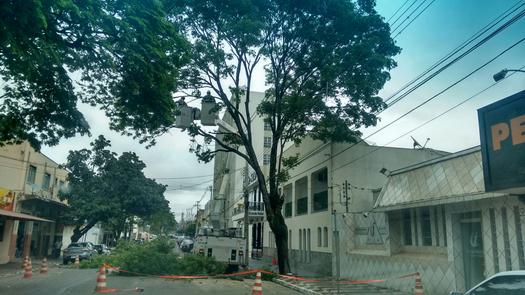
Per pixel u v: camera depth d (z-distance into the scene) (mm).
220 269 24688
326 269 25312
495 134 10578
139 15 10789
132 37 10727
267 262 38406
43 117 14664
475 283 14008
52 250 42906
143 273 22875
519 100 10016
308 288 17516
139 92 12758
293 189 32969
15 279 19469
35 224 39156
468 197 13359
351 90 21875
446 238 15383
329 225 25172
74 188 43094
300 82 23578
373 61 20391
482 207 13523
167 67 11969
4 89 14078
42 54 9062
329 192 25375
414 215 17625
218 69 22047
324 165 26547
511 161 10094
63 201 44875
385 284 18141
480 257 13938
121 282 19281
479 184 13352
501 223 12758
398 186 17969
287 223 34625
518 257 12039
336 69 20438
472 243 14289
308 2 19625
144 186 47719
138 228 113750
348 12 20047
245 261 28938
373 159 25359
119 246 30969
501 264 12602
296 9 20203
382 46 20953
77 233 43250
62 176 44375
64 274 22656
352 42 21141
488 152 10750
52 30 9953
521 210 12062
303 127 24422
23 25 8273
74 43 10945
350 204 24375
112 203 43594
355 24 20281
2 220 30703
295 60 22172
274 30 21422
